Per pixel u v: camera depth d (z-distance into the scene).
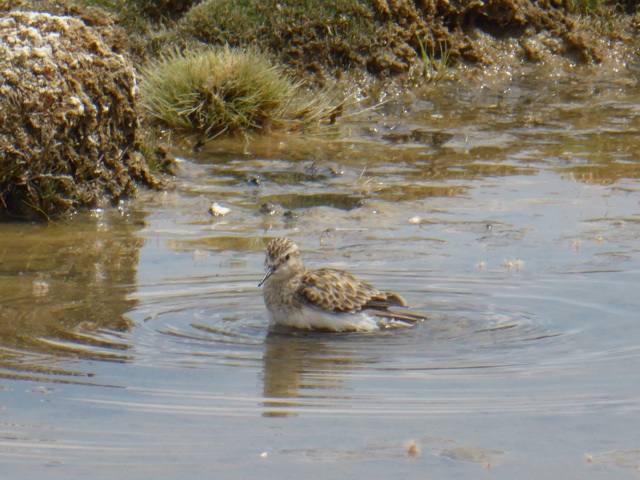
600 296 21.28
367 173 31.78
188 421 14.87
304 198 29.34
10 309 20.19
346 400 15.75
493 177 31.41
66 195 28.08
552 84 44.53
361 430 14.62
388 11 42.41
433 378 16.78
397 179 31.16
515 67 45.22
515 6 45.59
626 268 23.06
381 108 40.09
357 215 27.59
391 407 15.45
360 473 13.34
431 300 21.17
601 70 46.31
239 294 21.64
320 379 16.73
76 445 14.04
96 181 28.70
